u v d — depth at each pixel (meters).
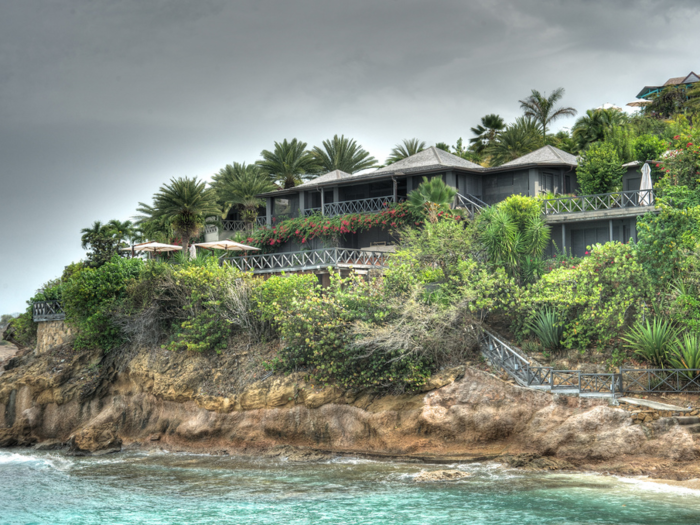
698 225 23.66
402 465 23.33
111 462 27.36
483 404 23.44
